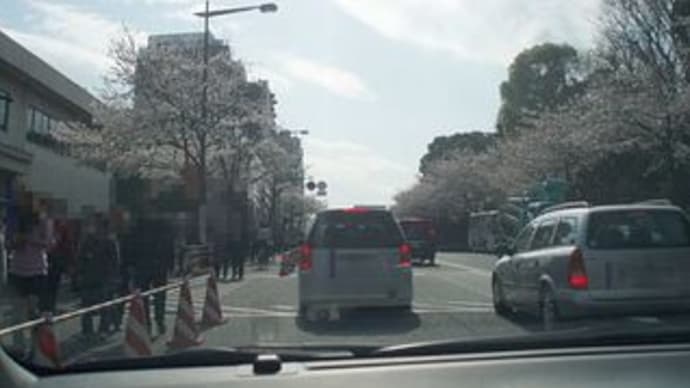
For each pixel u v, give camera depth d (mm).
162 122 41312
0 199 33219
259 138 48750
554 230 13203
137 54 42406
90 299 13828
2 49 32469
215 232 37344
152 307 11445
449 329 11453
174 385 3594
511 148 62625
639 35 41062
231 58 44125
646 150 43188
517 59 71562
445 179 93375
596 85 42875
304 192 91500
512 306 14391
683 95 37656
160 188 44438
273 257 53000
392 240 15453
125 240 14578
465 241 90688
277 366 3771
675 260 12188
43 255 13945
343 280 15188
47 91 38656
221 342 10359
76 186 44625
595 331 4273
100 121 42312
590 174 52156
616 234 12219
